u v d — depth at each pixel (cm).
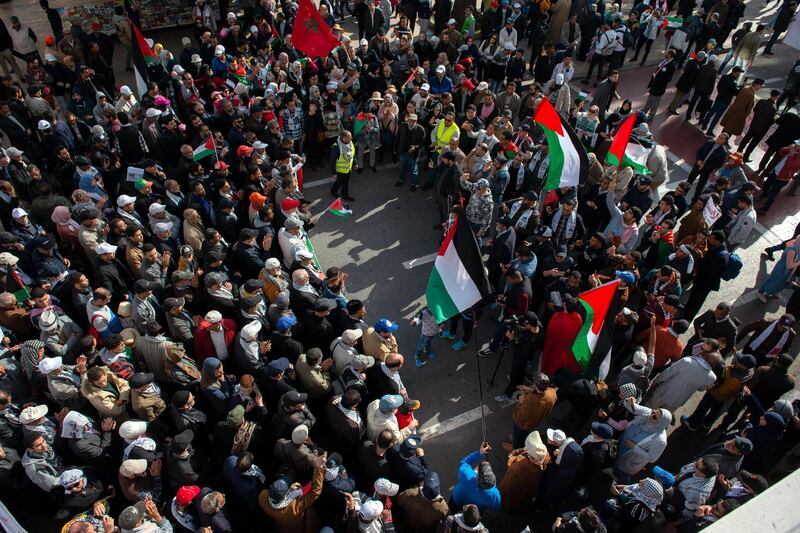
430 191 1366
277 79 1396
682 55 1845
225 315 829
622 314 846
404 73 1484
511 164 1185
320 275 918
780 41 2119
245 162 1109
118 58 1817
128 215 951
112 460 698
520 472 677
